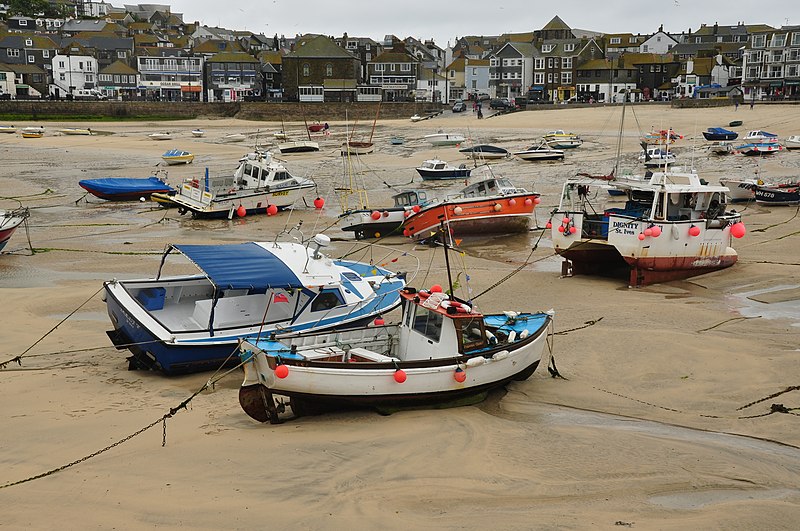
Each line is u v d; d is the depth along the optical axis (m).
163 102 97.06
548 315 13.43
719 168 42.94
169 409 11.75
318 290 14.13
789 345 14.41
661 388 12.62
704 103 74.00
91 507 8.58
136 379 13.30
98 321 17.03
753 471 9.50
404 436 10.55
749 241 24.48
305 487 9.05
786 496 8.87
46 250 25.88
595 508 8.58
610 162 47.00
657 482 9.22
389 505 8.66
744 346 14.35
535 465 9.70
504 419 11.39
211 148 64.88
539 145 52.66
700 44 115.50
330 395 11.02
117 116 96.00
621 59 109.12
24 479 9.28
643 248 19.36
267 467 9.57
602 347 14.66
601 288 19.72
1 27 128.25
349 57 110.06
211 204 33.00
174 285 15.12
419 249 26.20
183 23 185.00
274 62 124.81
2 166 52.38
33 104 93.50
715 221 19.98
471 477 9.36
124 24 163.12
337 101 105.56
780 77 91.44
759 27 131.88
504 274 21.73
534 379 13.13
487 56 130.50
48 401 12.09
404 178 44.00
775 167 42.41
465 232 27.38
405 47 124.31
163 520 8.31
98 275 22.02
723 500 8.77
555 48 113.12
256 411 11.13
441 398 11.64
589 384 12.87
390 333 12.77
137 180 40.41
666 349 14.29
